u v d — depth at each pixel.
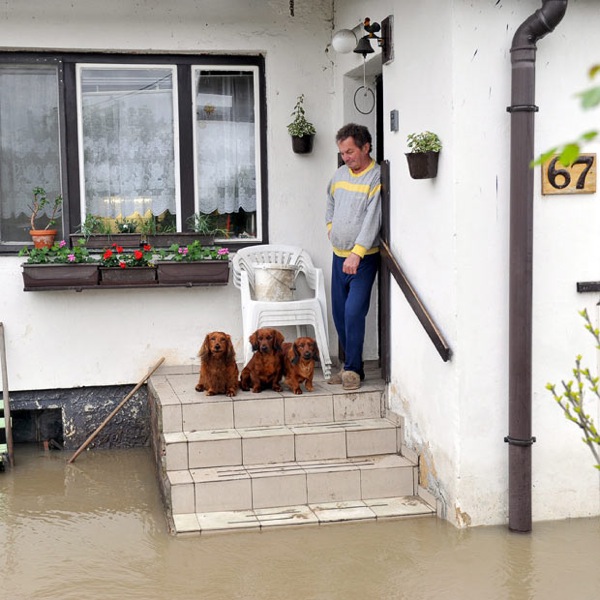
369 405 5.59
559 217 4.62
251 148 6.71
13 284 6.23
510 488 4.56
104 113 6.48
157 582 4.05
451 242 4.52
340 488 4.98
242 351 6.58
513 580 4.01
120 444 6.48
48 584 4.06
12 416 6.55
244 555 4.32
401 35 5.16
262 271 6.15
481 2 4.39
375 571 4.12
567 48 4.54
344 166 5.73
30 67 6.34
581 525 4.68
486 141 4.47
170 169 6.61
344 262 5.67
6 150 6.36
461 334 4.53
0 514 5.05
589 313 4.71
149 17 6.34
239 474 4.92
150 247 6.36
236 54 6.59
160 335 6.46
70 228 6.46
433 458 4.88
